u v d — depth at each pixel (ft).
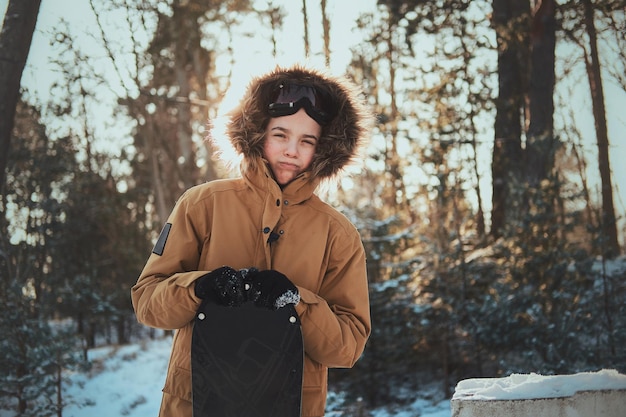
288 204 6.89
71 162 50.08
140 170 72.74
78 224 53.26
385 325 30.68
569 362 23.84
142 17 55.36
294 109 6.77
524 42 42.34
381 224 33.01
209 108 61.52
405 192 39.04
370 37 52.85
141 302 6.52
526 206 29.40
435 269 30.01
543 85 40.50
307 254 6.82
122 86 54.44
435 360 30.81
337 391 30.91
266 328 6.20
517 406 6.79
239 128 6.82
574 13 40.81
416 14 44.29
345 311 6.97
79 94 56.08
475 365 30.01
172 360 6.67
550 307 25.99
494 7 45.01
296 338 6.23
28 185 44.88
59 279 51.57
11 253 41.50
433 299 30.35
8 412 29.17
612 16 34.71
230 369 6.14
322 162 6.89
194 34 63.77
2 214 42.06
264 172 6.84
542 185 27.73
